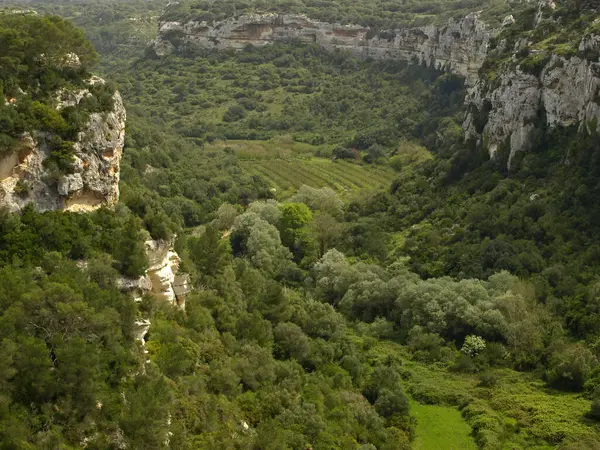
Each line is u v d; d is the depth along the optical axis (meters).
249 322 57.09
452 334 73.00
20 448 30.48
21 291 35.78
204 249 60.50
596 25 84.69
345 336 71.31
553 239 77.75
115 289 41.03
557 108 88.06
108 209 46.91
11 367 32.88
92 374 34.50
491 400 61.44
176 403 40.44
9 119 41.00
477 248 81.50
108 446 34.16
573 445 50.75
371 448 49.34
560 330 66.81
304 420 48.16
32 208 41.66
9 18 48.81
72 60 48.66
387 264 90.88
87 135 45.53
